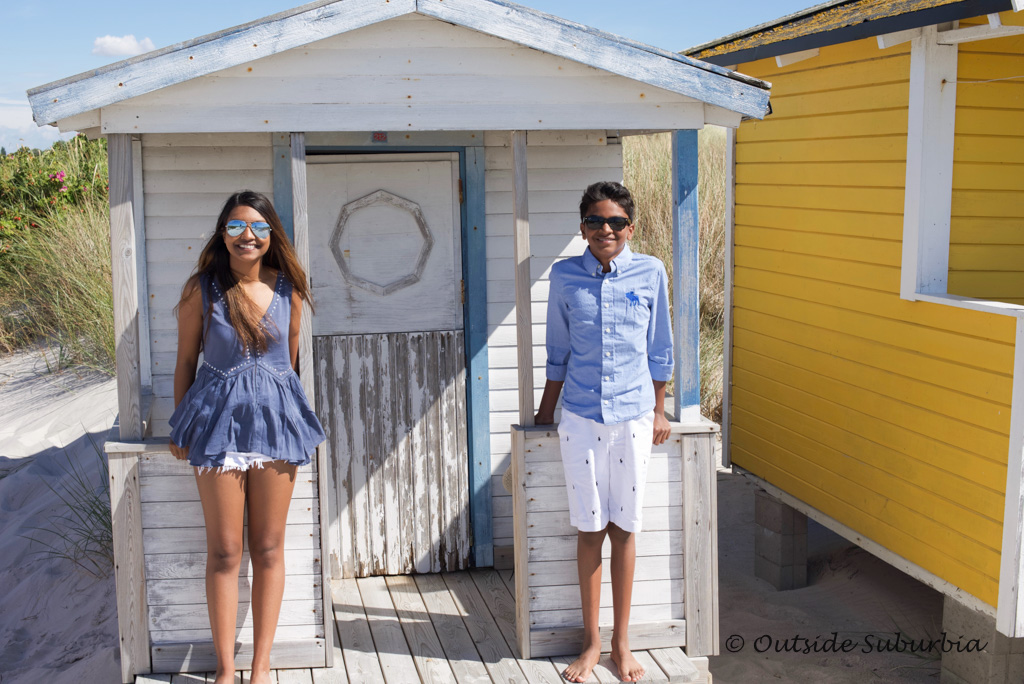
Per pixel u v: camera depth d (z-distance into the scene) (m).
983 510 4.05
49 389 9.27
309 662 3.81
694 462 3.90
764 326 5.91
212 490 3.36
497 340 4.88
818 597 5.78
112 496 3.59
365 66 3.54
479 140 4.70
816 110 5.25
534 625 3.92
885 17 4.24
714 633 3.96
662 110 3.74
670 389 6.64
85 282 10.05
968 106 4.41
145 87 3.34
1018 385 3.80
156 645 3.68
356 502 4.85
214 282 3.32
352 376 4.77
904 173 4.52
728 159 6.24
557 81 3.66
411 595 4.67
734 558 6.48
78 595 5.86
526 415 3.84
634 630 3.92
